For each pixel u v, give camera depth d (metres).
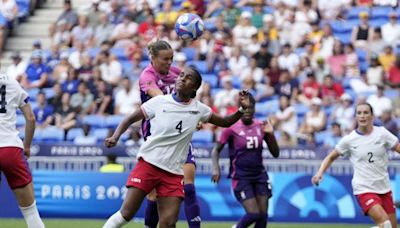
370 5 80.00
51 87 74.50
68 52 77.12
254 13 76.12
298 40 75.06
